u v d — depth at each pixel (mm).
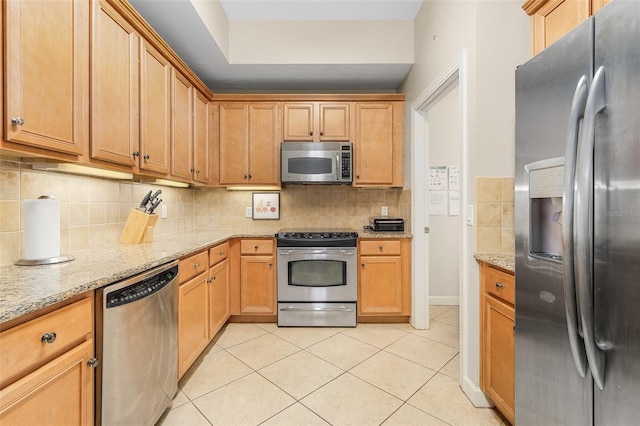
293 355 2219
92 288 1079
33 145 1120
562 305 966
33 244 1355
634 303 729
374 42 2781
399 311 2809
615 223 763
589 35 843
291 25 2777
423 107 2646
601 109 798
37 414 886
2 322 772
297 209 3293
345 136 3018
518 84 1137
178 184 2652
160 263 1496
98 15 1434
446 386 1842
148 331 1375
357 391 1786
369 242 2807
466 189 1775
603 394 818
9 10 1018
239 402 1685
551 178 994
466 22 1773
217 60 2697
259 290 2828
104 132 1479
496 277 1517
